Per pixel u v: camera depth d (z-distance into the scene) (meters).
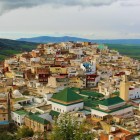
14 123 175.62
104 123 144.00
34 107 186.62
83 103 180.00
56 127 71.00
